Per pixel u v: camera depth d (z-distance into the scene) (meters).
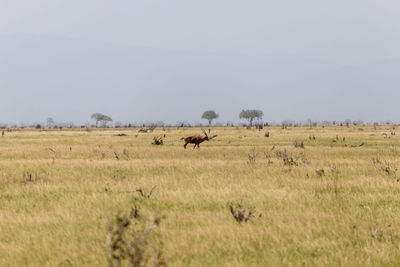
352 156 94.31
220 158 92.69
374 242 31.20
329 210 41.31
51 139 169.75
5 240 33.34
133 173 69.31
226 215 39.41
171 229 34.72
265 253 29.06
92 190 53.66
